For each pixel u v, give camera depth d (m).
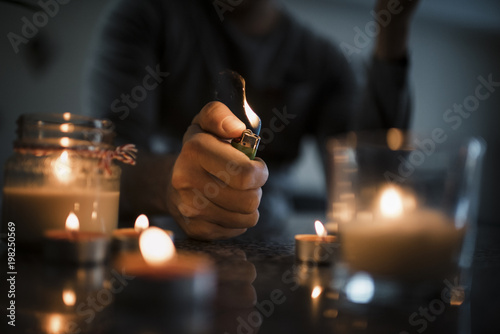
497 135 3.08
